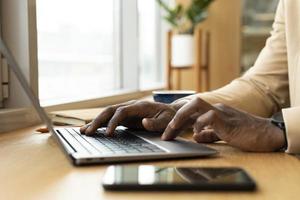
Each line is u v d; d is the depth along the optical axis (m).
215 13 3.21
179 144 0.75
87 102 1.69
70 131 0.93
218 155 0.73
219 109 0.79
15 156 0.73
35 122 1.23
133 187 0.49
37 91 1.30
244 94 1.04
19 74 0.63
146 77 2.97
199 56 2.88
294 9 0.99
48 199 0.48
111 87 2.31
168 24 3.07
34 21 1.29
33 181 0.55
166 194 0.48
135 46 2.39
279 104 1.08
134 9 2.38
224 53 3.21
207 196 0.47
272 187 0.52
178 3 3.15
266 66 1.09
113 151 0.68
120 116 0.88
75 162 0.63
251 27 3.18
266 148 0.77
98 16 2.12
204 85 3.04
